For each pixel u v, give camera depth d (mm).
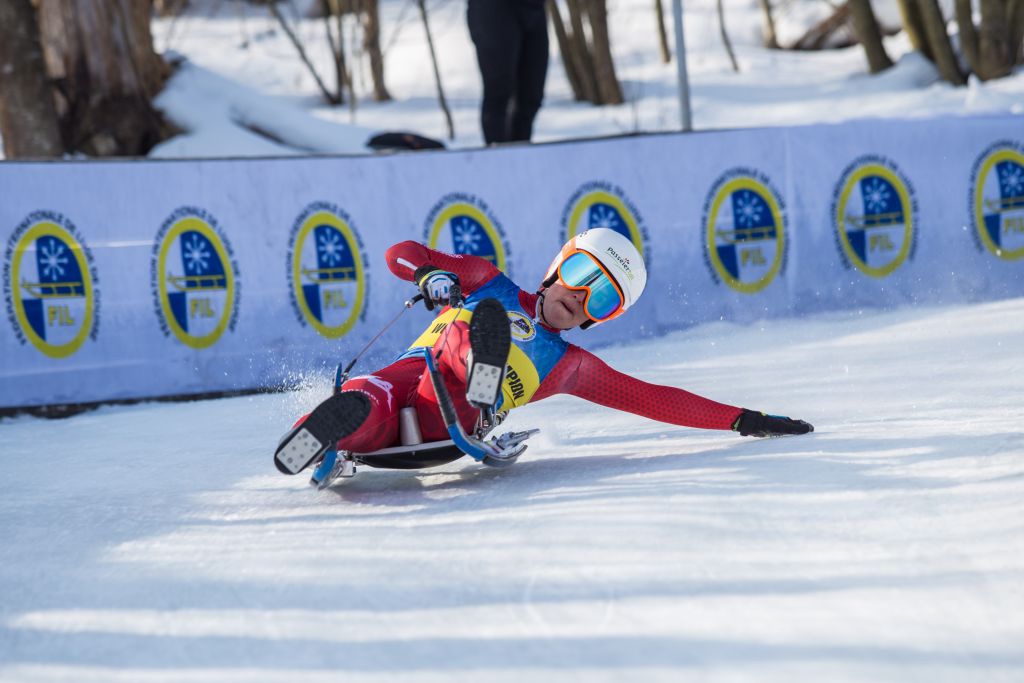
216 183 20391
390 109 48250
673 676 4840
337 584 6684
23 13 30047
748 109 42688
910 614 5465
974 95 37594
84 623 6266
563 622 5652
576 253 10070
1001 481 7918
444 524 8133
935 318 21516
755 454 9914
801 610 5594
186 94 34312
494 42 26891
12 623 6363
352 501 9383
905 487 7996
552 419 14039
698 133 23344
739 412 10703
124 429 16188
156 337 19797
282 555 7527
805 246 23797
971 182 24594
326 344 21062
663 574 6320
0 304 18672
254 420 16406
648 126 41375
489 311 8844
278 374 20656
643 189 23031
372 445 9680
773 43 58938
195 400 19984
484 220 22250
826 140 23938
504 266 22328
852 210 24031
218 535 8344
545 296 10336
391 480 10352
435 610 6016
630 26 61062
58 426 17203
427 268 10320
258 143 33219
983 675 4727
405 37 61500
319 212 21125
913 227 24344
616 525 7492
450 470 10758
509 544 7297
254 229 20625
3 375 18594
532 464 10703
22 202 18938
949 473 8336
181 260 20047
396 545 7566
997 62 41031
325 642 5637
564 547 7074
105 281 19469
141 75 33406
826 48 58688
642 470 9688
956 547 6484
